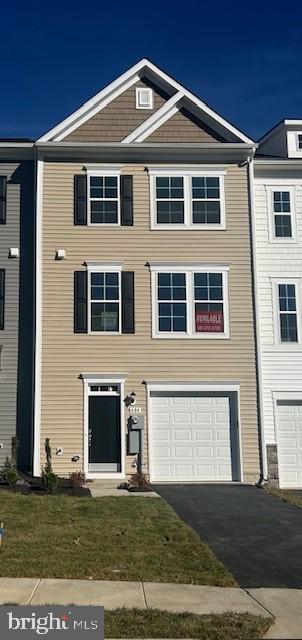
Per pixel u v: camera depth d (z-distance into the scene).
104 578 8.82
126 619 7.23
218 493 15.98
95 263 18.36
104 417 17.81
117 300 18.27
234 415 18.16
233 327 18.41
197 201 18.94
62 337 17.94
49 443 17.38
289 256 19.75
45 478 15.09
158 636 6.81
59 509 12.90
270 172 20.22
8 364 18.38
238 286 18.59
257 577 9.15
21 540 10.45
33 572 8.90
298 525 12.38
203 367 18.14
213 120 19.31
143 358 18.05
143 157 19.06
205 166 19.11
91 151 18.83
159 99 19.69
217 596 8.27
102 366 17.91
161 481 17.69
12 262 18.86
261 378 18.22
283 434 18.81
